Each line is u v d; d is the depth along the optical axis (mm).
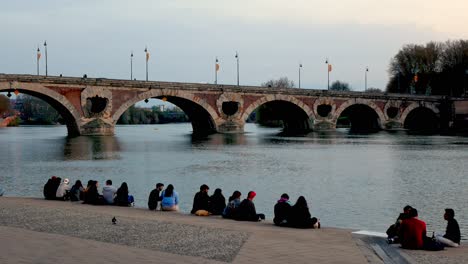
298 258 20734
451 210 25312
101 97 123938
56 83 117250
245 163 74375
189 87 137500
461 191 50562
